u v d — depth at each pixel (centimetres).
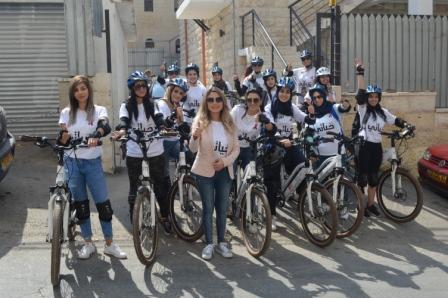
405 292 502
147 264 550
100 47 1179
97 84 944
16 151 1052
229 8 1523
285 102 681
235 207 693
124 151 603
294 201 786
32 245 601
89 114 540
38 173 908
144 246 562
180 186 629
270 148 647
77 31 927
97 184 550
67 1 920
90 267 546
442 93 1045
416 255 604
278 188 669
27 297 478
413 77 1025
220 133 565
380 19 997
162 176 631
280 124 686
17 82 1167
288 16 1481
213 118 571
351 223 668
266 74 805
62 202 506
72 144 517
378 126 718
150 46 3662
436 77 1036
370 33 995
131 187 621
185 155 675
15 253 578
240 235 658
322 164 675
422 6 1273
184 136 634
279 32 1483
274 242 638
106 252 574
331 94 774
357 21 988
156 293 491
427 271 556
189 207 632
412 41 1018
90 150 541
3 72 1162
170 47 3641
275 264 568
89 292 491
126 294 488
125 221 695
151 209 555
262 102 707
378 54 1002
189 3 1523
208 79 1819
